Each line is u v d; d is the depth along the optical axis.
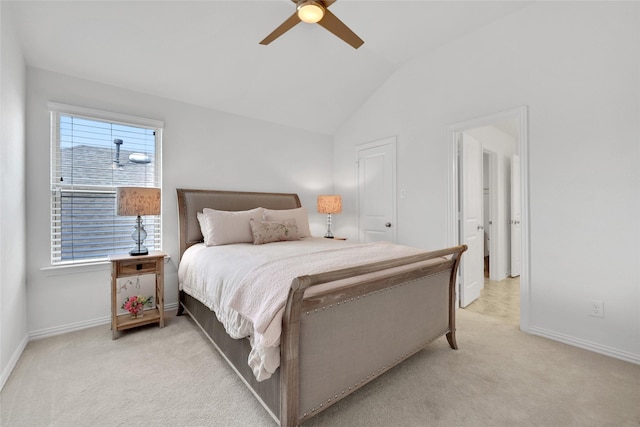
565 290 2.30
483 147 3.79
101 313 2.66
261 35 2.69
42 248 2.40
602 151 2.12
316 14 1.77
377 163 3.90
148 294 2.90
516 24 2.56
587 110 2.19
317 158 4.40
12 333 1.95
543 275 2.41
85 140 2.63
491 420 1.45
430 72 3.24
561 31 2.30
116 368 1.92
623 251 2.05
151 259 2.52
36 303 2.37
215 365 1.96
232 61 2.88
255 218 3.02
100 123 2.70
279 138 3.98
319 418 1.46
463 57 2.94
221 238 2.74
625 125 2.03
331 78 3.48
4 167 1.85
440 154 3.16
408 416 1.48
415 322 1.91
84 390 1.68
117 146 2.79
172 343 2.28
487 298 3.49
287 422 1.26
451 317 2.21
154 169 3.00
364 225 4.11
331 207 4.08
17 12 2.01
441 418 1.46
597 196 2.15
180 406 1.55
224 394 1.65
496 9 2.54
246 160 3.66
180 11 2.30
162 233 3.00
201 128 3.29
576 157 2.24
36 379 1.79
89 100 2.62
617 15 2.05
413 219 3.44
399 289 1.79
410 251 2.18
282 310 1.29
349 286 1.46
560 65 2.31
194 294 2.39
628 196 2.03
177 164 3.11
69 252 2.56
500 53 2.67
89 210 2.66
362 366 1.58
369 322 1.61
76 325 2.54
